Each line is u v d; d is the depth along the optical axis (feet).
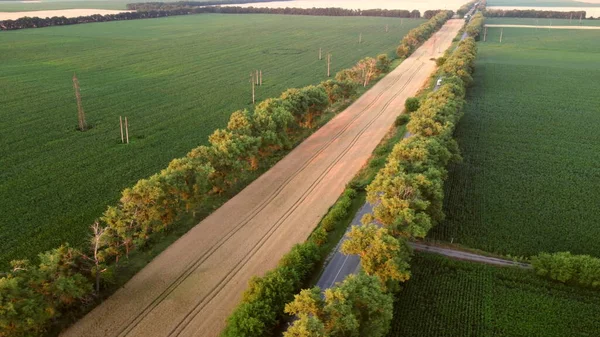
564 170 239.09
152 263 162.71
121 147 255.09
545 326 136.36
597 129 300.61
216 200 206.08
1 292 121.08
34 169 225.35
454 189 218.79
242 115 242.17
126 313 140.05
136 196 165.68
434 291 150.41
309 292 120.98
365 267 140.26
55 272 134.72
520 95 381.81
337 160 253.65
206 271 159.94
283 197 211.61
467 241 177.68
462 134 290.56
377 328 116.78
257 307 128.57
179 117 308.60
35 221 181.27
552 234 182.70
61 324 133.80
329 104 325.42
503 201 207.72
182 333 133.59
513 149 266.77
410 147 202.69
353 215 194.29
